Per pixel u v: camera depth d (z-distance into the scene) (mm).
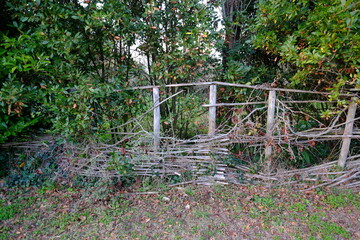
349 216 2932
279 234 2631
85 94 3154
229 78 3766
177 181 3656
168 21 3689
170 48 3699
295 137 3652
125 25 3277
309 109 4281
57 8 3062
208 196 3367
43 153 3717
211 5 3613
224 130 3697
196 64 3629
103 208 3068
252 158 3832
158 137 3584
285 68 4258
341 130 3611
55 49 3166
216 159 3607
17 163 3730
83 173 3613
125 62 3766
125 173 3330
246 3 4496
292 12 3168
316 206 3123
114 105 3672
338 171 3625
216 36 3545
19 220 2828
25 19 3074
